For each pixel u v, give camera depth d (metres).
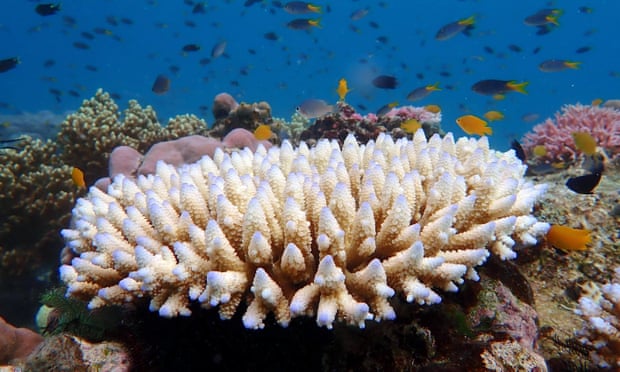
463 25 0.88
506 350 0.21
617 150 0.56
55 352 0.22
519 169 0.32
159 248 0.22
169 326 0.24
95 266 0.23
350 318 0.17
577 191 0.37
